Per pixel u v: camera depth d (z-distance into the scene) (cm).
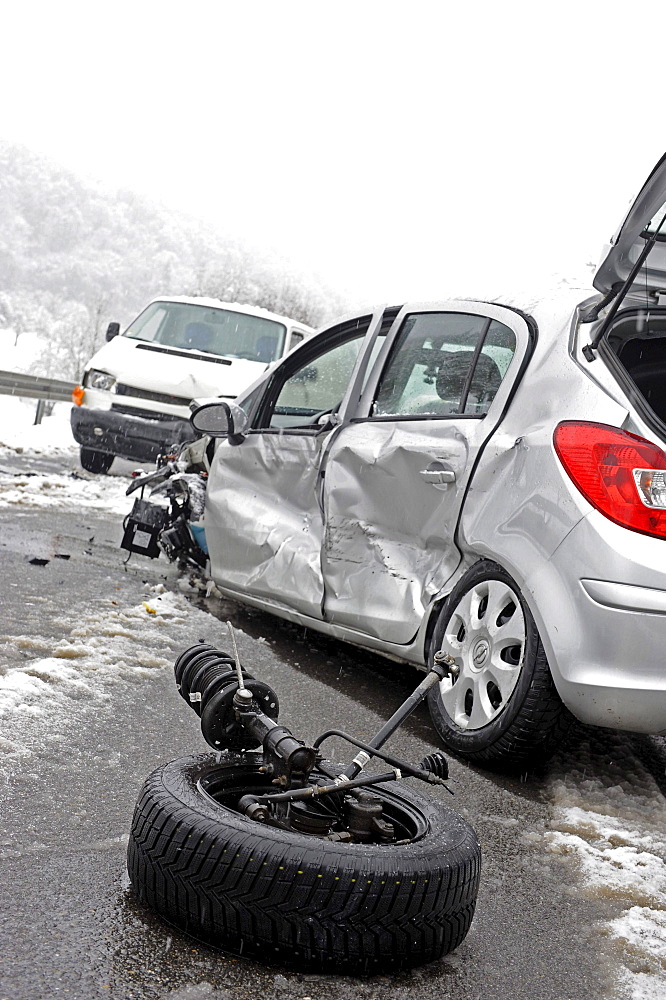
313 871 202
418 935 210
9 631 440
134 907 221
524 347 398
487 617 371
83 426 1139
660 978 226
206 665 258
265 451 551
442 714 386
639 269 349
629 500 326
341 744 371
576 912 258
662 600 317
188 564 671
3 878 228
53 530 768
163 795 223
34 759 302
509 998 209
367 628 443
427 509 419
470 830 237
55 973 191
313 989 200
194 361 1162
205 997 191
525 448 367
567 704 332
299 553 504
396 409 462
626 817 332
